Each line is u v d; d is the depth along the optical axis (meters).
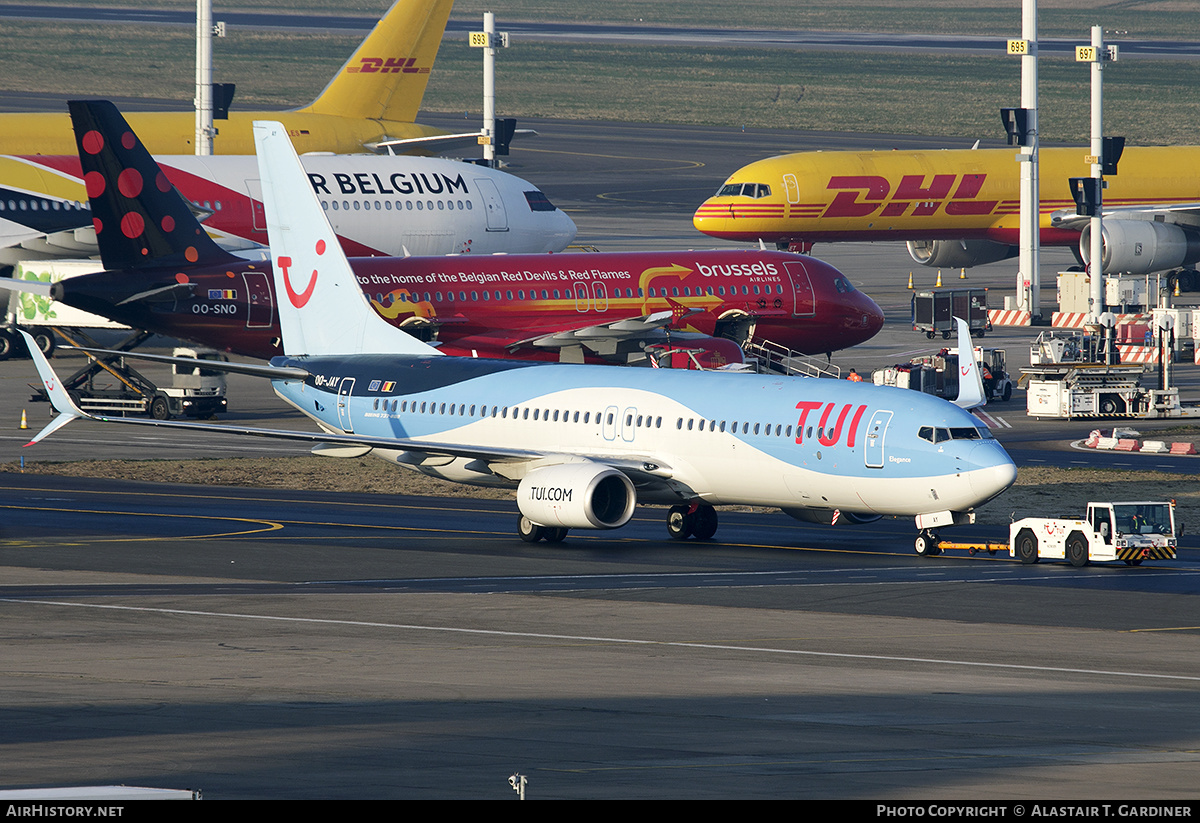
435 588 161.75
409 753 93.31
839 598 157.00
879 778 86.62
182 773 87.62
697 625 143.00
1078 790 83.69
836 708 108.38
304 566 174.00
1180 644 135.12
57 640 133.75
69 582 162.88
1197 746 96.44
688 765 90.12
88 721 102.69
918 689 115.62
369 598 155.75
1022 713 106.94
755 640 136.12
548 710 107.19
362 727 101.19
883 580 167.75
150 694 112.19
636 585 164.00
